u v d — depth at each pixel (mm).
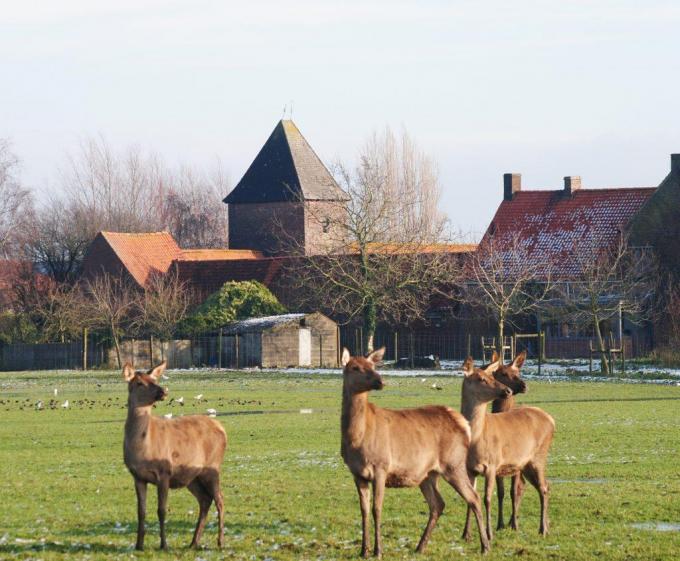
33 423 47156
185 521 24156
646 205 97500
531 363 86688
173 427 21453
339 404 55125
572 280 91625
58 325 98250
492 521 24406
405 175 142125
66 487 28766
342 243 104312
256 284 98625
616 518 24406
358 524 23781
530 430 22953
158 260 113500
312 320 93438
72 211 152750
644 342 93375
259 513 25031
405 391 62375
